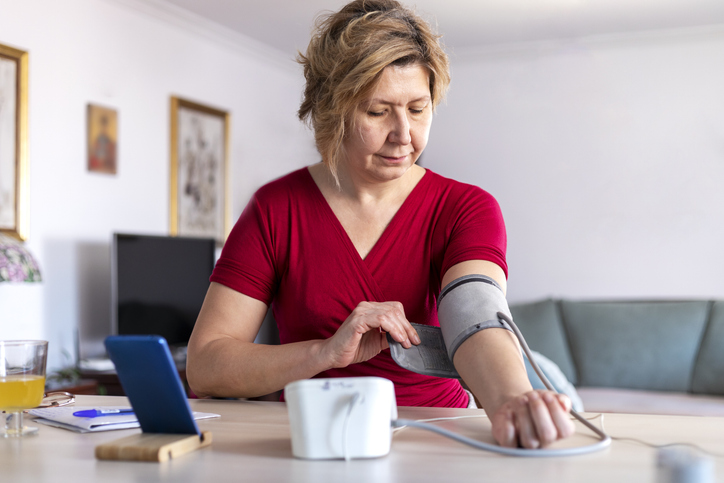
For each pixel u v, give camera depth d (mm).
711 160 4531
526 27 4512
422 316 1204
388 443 700
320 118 1087
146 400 751
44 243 3299
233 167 4641
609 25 4465
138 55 3857
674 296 4578
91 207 3561
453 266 1066
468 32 4609
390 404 699
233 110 4633
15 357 854
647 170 4660
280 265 1197
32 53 3250
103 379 3238
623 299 4543
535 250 4895
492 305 905
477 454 696
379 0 1086
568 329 4336
